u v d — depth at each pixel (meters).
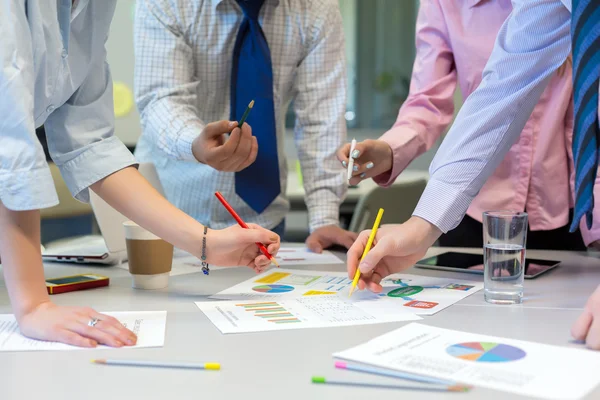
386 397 0.67
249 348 0.83
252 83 1.69
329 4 1.78
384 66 3.95
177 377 0.73
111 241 1.41
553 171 1.57
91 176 1.14
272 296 1.13
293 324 0.94
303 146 1.81
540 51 1.14
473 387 0.69
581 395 0.67
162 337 0.88
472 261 1.42
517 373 0.73
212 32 1.67
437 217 1.16
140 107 1.70
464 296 1.12
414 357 0.78
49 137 1.17
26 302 0.91
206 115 1.81
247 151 1.49
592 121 1.01
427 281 1.25
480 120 1.19
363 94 3.98
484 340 0.85
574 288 1.18
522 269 1.08
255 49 1.67
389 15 3.90
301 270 1.37
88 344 0.84
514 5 1.18
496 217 1.06
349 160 1.45
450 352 0.80
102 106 1.19
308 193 1.82
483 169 1.18
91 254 1.41
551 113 1.53
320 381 0.71
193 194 1.83
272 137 1.71
